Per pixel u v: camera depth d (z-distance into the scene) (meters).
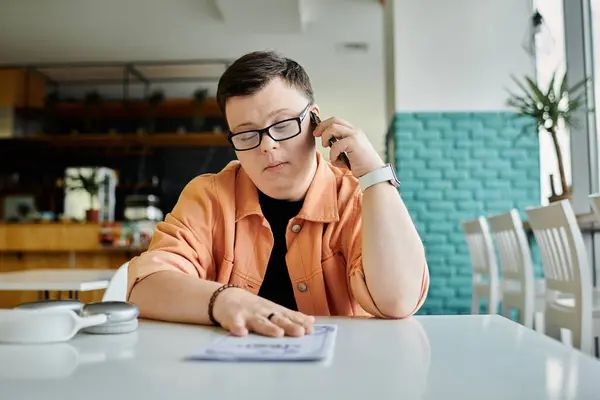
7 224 6.53
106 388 0.43
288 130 0.96
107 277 2.28
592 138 3.75
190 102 7.88
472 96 4.81
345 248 1.09
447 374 0.47
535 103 3.90
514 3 4.82
